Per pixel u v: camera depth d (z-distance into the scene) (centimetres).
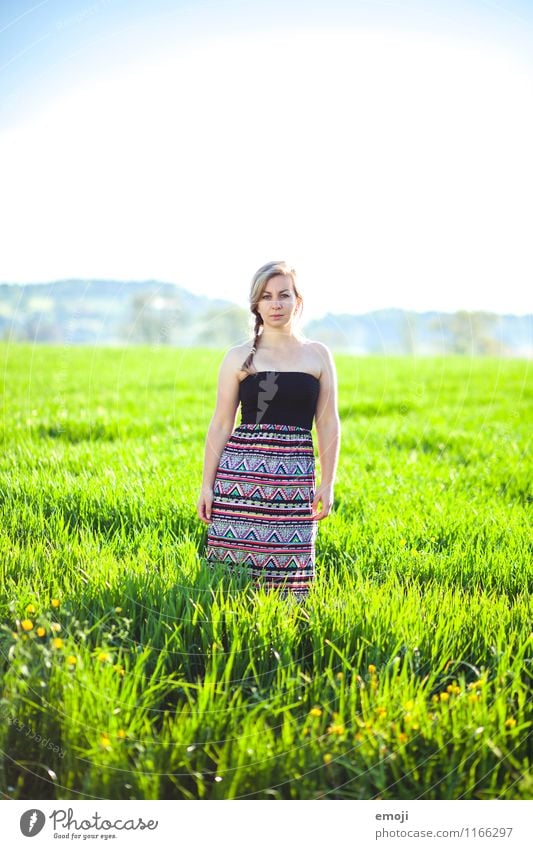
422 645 366
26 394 1116
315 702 327
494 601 420
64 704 308
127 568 416
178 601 388
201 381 1338
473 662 371
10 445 725
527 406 1263
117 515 539
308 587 413
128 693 318
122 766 294
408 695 321
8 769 309
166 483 597
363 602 395
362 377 1537
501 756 297
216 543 417
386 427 995
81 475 619
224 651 368
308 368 405
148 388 1247
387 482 687
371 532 528
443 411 1185
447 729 309
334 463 418
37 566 423
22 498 557
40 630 330
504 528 551
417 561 478
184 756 298
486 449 871
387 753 298
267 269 393
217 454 419
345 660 339
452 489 669
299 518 407
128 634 371
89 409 987
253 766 292
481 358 2033
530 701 329
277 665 355
